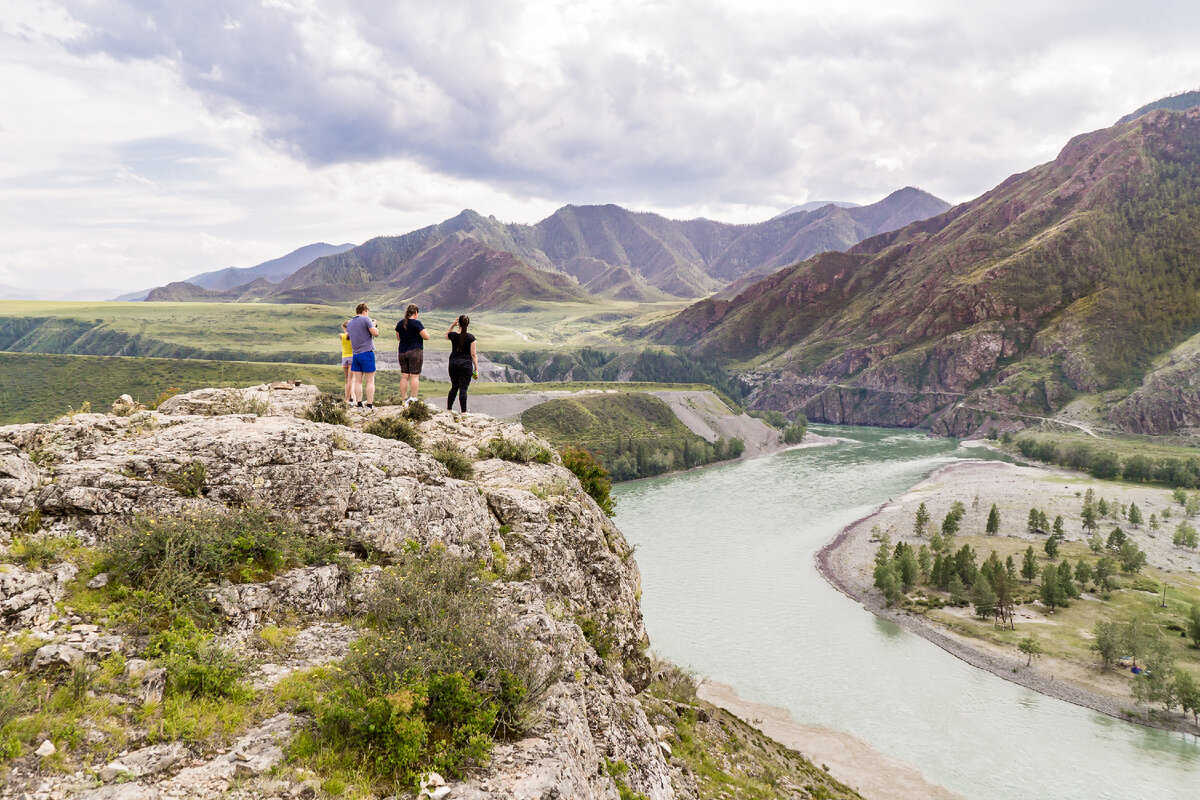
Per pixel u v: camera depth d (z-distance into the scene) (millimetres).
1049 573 100438
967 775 57656
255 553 11234
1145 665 77250
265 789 7070
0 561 8711
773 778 23078
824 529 139375
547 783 8383
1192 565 120000
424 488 15875
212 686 8367
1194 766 60250
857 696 71125
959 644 85125
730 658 79375
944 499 163000
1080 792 56156
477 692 9359
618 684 15555
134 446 12219
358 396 23172
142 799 6426
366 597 11617
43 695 7258
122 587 9266
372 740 8211
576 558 21031
